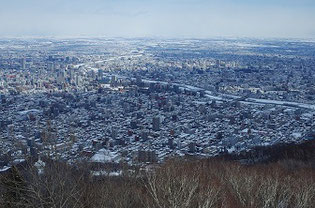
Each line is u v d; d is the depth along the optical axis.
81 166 17.53
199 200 16.67
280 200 20.20
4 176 13.76
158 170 21.94
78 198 14.33
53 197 13.24
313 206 19.67
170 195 15.95
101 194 16.08
